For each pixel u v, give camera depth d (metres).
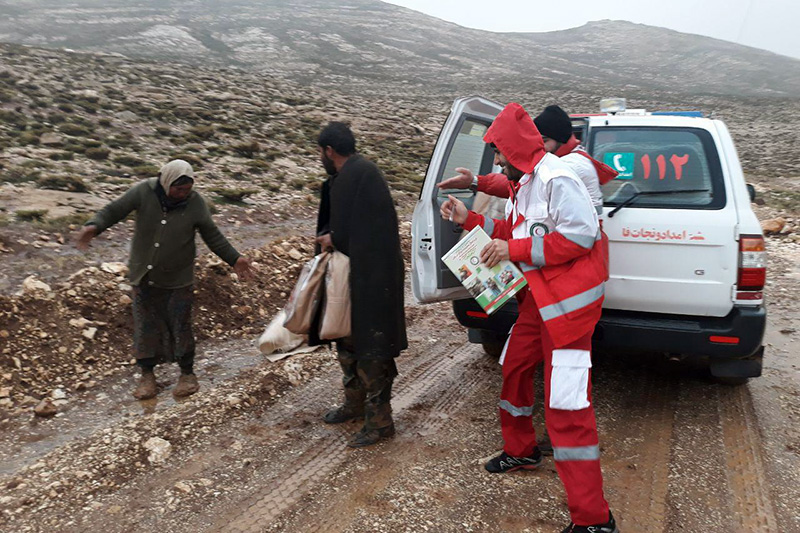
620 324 4.43
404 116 40.84
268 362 5.32
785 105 92.62
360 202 3.81
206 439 4.07
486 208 5.12
